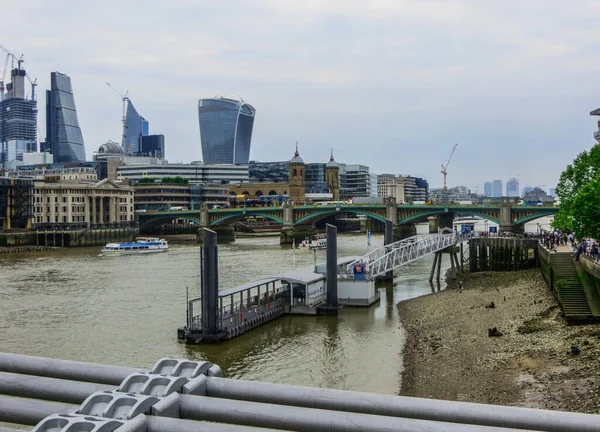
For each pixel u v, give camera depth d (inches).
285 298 3198.8
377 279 4362.7
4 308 3452.3
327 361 2313.0
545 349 2096.5
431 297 3572.8
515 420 448.8
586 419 436.8
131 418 428.8
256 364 2288.4
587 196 2960.1
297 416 450.3
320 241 7790.4
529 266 4630.9
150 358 2379.4
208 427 423.5
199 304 3503.9
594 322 2369.6
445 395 1828.2
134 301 3636.8
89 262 6151.6
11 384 521.7
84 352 2476.6
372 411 480.4
